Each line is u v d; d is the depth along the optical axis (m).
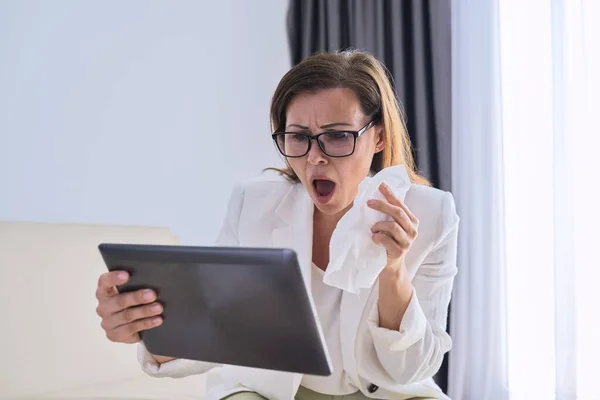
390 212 0.87
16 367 1.53
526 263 2.14
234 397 1.09
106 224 1.94
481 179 2.19
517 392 2.13
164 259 0.78
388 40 2.41
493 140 2.16
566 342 1.99
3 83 1.76
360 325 1.08
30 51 1.82
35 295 1.61
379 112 1.07
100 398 1.53
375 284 1.07
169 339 0.86
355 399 1.13
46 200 1.85
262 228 1.21
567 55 2.02
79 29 1.93
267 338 0.78
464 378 2.19
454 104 2.24
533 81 2.12
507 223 2.18
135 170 2.06
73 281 1.69
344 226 0.91
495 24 2.19
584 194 2.00
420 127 2.29
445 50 2.29
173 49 2.18
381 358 1.05
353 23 2.45
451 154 2.27
